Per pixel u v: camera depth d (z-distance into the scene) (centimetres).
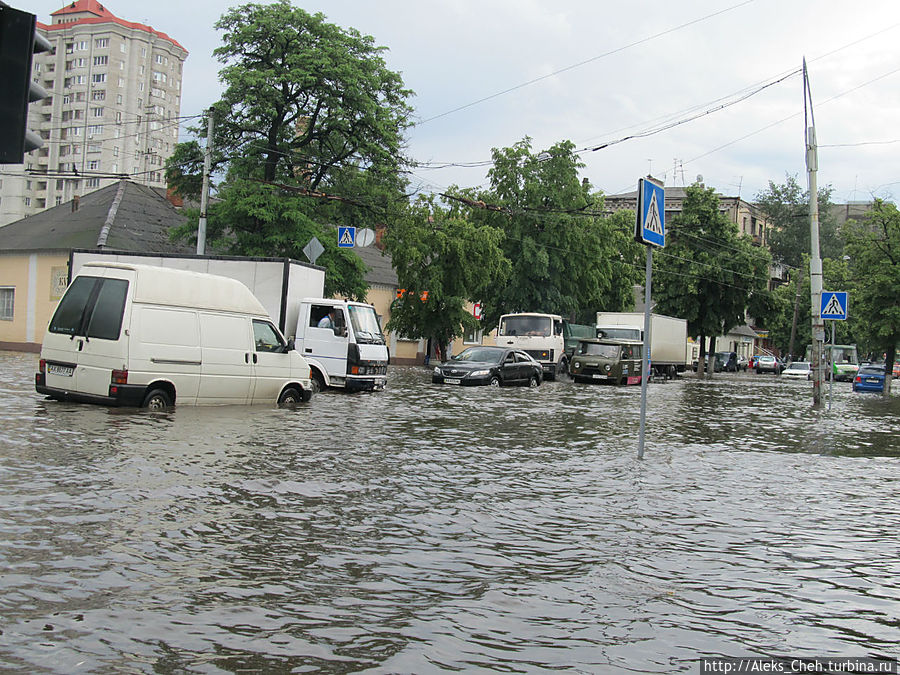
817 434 1647
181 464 858
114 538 571
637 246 5134
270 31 3000
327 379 1989
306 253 2355
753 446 1384
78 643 388
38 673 352
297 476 845
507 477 935
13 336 3378
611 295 5216
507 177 4047
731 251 5112
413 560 568
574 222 4088
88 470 793
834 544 680
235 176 3078
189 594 468
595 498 835
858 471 1129
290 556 558
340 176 3312
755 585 549
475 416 1641
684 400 2558
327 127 3228
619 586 531
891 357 3512
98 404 1273
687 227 5225
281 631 420
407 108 3438
